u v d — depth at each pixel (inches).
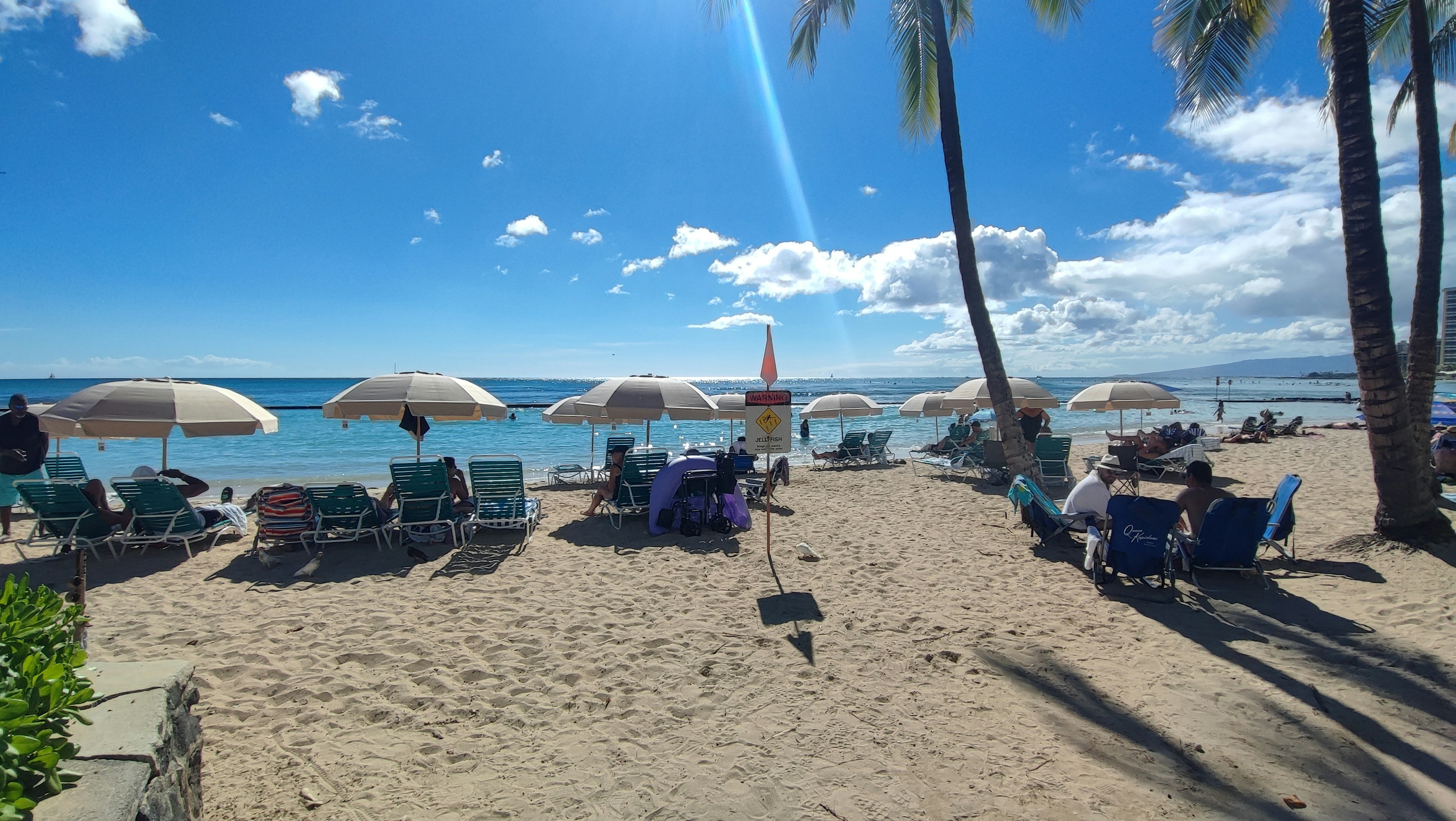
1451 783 110.8
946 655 165.8
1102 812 104.4
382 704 142.9
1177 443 520.4
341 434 1039.0
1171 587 213.2
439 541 287.4
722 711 138.7
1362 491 383.2
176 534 264.8
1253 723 131.2
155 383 259.8
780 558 261.3
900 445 908.6
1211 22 315.6
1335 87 236.7
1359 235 233.9
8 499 293.0
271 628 187.8
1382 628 177.2
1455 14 349.4
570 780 114.7
